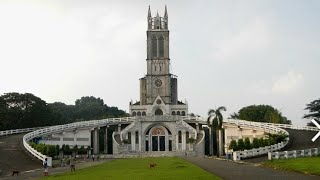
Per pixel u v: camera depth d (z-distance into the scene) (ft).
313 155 279.08
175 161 271.90
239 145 346.54
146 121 528.22
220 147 435.12
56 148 344.69
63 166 278.67
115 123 522.06
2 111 506.48
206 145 536.42
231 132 467.11
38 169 250.57
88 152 465.47
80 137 482.69
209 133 513.45
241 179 150.30
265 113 576.61
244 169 197.88
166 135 531.91
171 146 529.04
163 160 297.94
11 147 328.49
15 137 390.63
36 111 522.88
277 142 338.75
